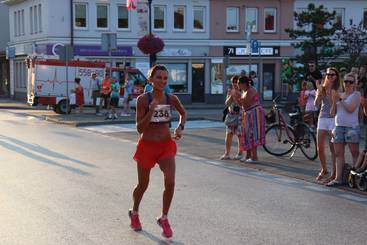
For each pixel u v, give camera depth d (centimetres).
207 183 975
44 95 2798
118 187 924
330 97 959
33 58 2830
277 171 1098
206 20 4044
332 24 3183
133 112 2819
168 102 659
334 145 952
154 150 650
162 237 645
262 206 801
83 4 3850
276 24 4169
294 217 739
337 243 625
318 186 952
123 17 3928
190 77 4034
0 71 5050
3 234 653
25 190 895
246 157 1220
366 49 3650
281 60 4153
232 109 1243
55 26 3778
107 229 676
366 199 852
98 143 1561
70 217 729
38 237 642
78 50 3806
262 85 4147
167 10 3972
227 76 4091
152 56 3025
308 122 1642
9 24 4759
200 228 682
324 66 3002
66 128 2033
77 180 984
